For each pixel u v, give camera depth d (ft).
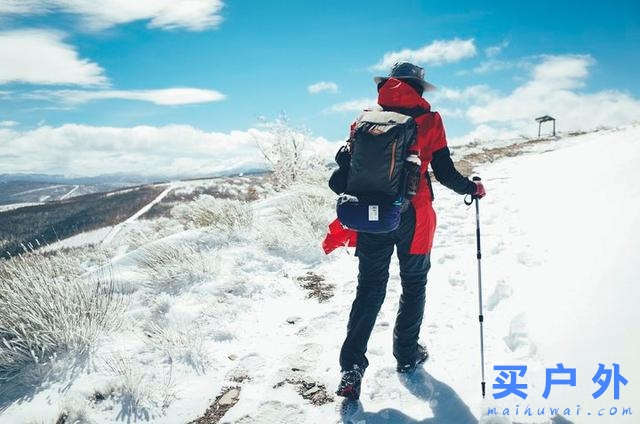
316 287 15.25
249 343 11.64
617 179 17.49
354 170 8.18
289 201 25.66
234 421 8.73
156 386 9.79
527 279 12.47
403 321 9.34
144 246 19.33
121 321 12.60
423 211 8.76
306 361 10.58
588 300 9.69
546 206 19.79
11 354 10.90
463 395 8.52
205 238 19.72
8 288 12.73
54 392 9.81
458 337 10.57
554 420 7.29
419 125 8.42
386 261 8.93
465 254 16.20
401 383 9.25
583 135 70.85
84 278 16.40
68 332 11.27
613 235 12.09
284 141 36.65
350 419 8.43
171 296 14.62
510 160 42.86
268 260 17.54
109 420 8.95
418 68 8.86
